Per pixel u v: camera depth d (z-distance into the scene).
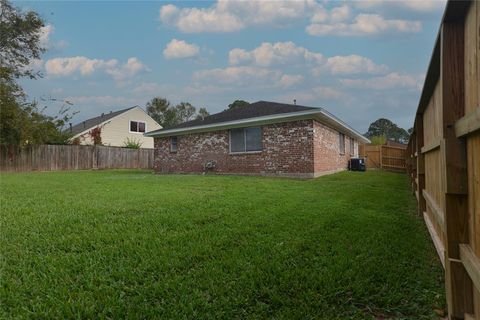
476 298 1.65
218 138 13.82
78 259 2.81
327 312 2.00
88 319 1.90
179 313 1.96
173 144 15.75
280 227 3.90
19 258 2.83
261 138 12.40
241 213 4.70
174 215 4.52
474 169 1.58
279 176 11.84
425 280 2.42
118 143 27.62
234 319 1.92
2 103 16.14
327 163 12.92
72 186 8.45
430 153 3.85
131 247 3.13
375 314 2.02
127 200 5.86
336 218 4.40
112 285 2.31
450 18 1.73
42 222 4.10
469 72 1.61
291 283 2.34
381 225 4.07
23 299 2.11
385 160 18.44
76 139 22.61
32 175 13.50
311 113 10.85
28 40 18.80
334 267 2.64
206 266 2.67
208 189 7.70
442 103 1.82
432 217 3.54
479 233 1.53
